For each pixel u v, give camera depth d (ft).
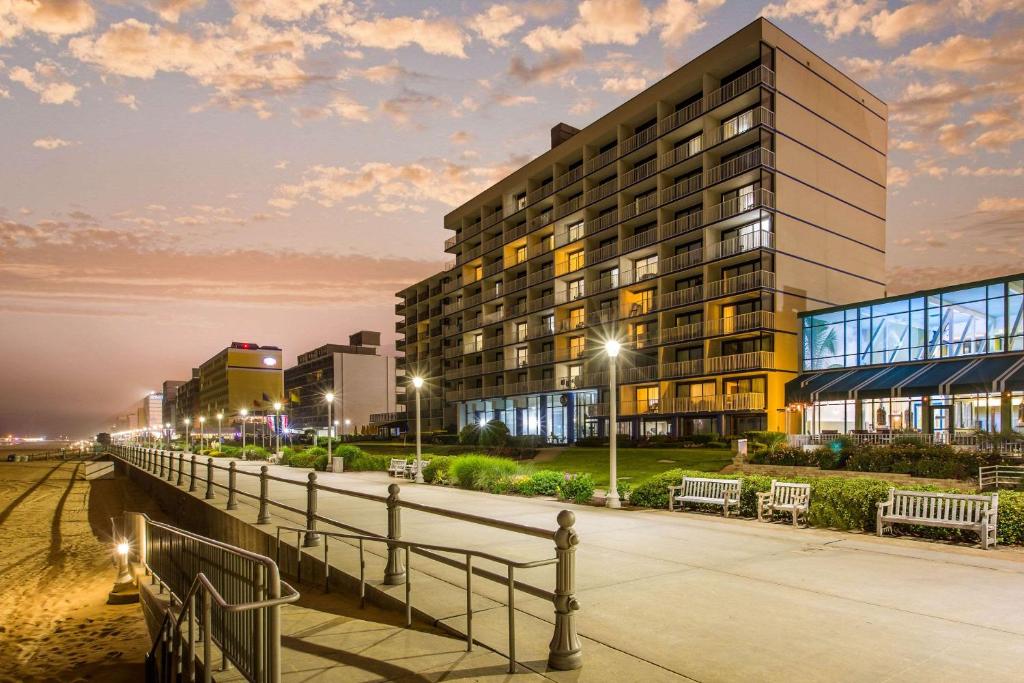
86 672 30.96
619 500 53.88
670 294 171.01
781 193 152.56
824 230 161.68
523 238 237.04
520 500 57.21
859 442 104.37
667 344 168.45
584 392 204.33
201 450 221.25
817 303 157.89
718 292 157.69
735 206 156.15
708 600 22.81
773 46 154.20
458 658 17.47
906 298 129.90
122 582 45.47
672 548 32.68
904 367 126.82
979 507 32.99
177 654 18.17
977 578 25.94
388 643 19.02
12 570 63.46
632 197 191.31
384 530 39.09
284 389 545.85
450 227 286.25
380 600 24.47
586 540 35.12
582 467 104.99
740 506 44.62
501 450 141.69
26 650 35.09
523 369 231.09
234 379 566.36
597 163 199.11
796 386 141.59
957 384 109.50
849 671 16.11
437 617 21.16
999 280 115.65
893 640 18.44
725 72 165.07
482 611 21.85
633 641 18.48
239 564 17.52
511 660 16.49
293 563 33.53
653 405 170.09
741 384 153.28
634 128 192.54
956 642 18.25
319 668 16.74
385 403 445.37
